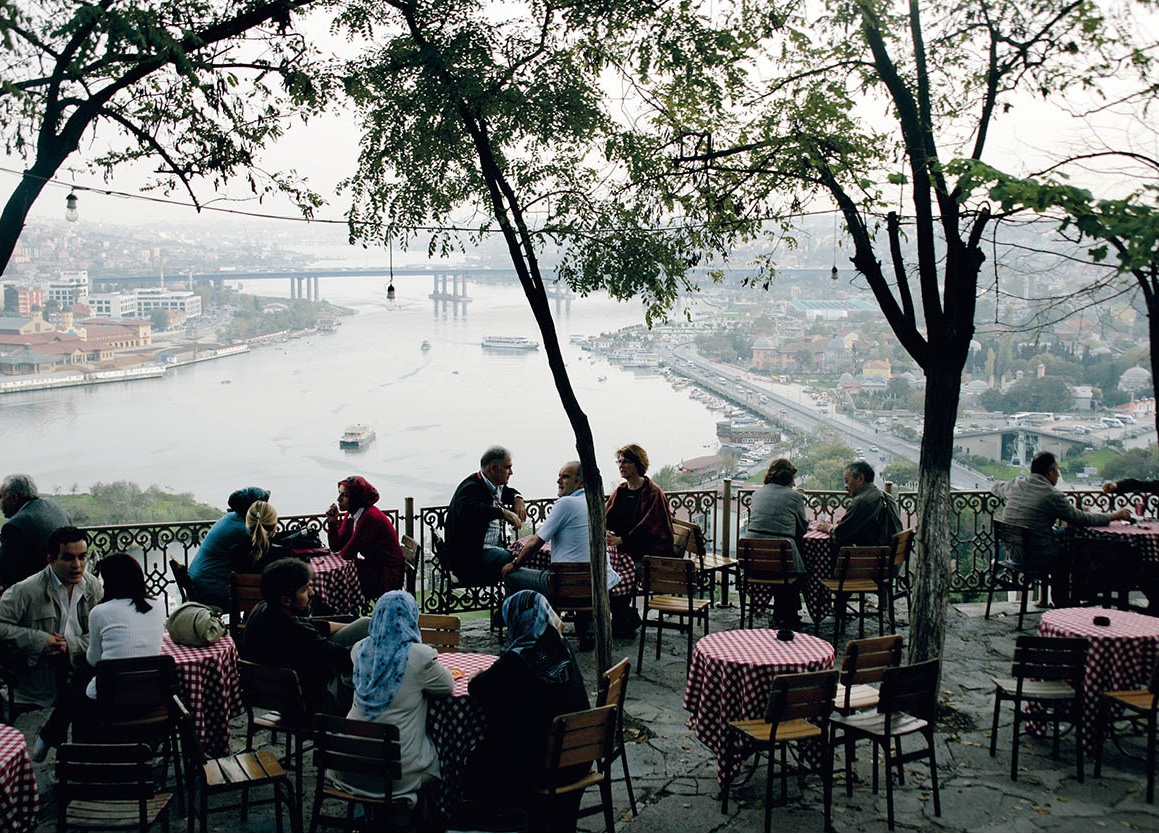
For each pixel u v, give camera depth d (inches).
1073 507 347.9
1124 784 223.5
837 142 270.5
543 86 261.0
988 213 248.8
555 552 318.7
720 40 265.9
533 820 179.3
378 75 274.1
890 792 200.2
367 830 181.5
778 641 239.0
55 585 236.1
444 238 282.7
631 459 332.8
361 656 187.3
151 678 196.5
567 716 175.3
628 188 282.4
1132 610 360.2
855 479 341.4
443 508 365.4
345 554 303.9
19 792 166.6
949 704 276.1
